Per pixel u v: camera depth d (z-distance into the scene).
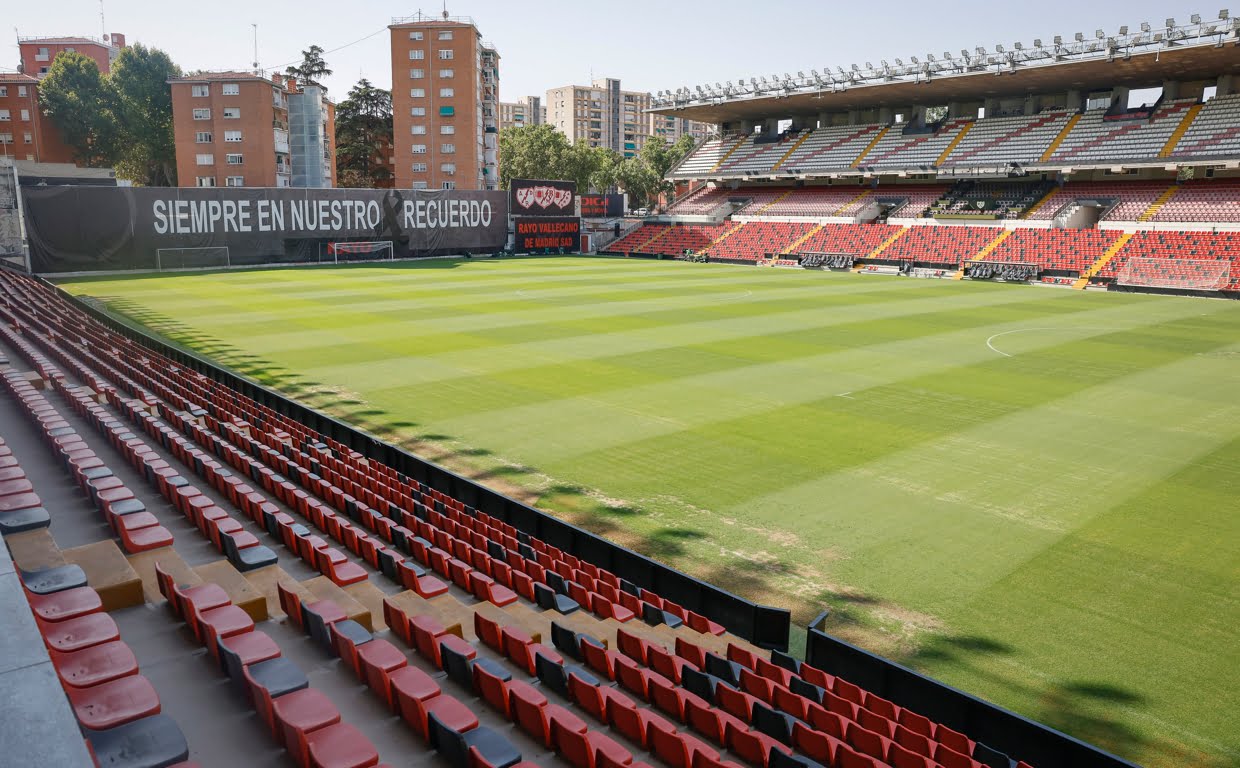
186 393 23.62
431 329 38.16
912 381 28.50
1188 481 18.98
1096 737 10.23
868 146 83.88
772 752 7.39
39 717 3.61
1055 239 64.38
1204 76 67.38
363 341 35.06
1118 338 37.25
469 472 19.48
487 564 13.04
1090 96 76.50
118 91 98.25
